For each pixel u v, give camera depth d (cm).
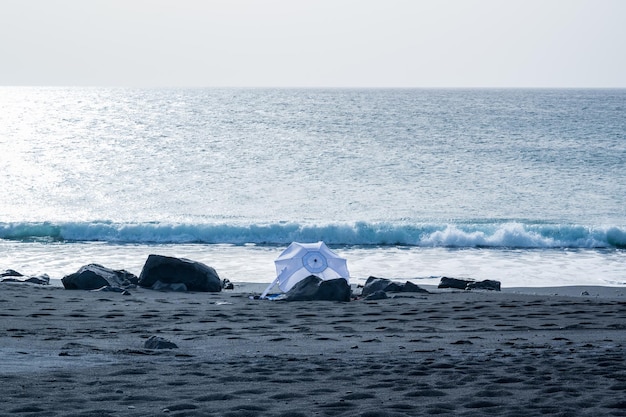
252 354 1012
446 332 1262
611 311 1554
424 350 1045
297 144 6950
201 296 1842
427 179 4988
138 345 1087
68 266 2572
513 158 6019
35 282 2041
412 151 6438
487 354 1001
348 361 944
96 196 4316
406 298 1808
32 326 1285
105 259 2733
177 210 3928
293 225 3241
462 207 4047
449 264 2681
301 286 1839
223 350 1052
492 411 672
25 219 3631
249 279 2344
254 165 5575
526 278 2406
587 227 3194
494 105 14838
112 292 1839
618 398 716
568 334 1232
